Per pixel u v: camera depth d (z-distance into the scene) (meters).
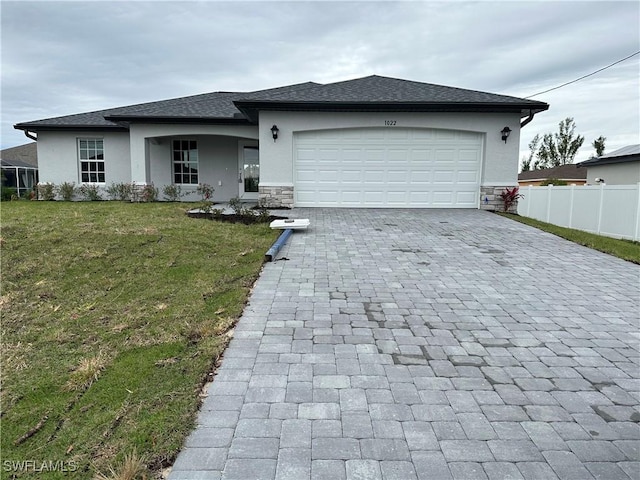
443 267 5.91
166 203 12.67
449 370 3.02
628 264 6.24
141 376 2.92
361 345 3.41
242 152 15.10
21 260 5.55
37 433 2.37
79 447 2.22
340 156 11.70
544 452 2.16
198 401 2.59
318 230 8.47
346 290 4.84
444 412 2.51
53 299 4.52
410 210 11.36
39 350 3.42
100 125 14.47
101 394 2.72
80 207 10.83
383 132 11.59
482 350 3.36
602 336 3.67
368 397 2.65
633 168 18.33
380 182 11.77
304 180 11.77
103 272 5.35
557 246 7.35
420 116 11.37
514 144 11.38
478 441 2.24
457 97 11.48
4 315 4.12
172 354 3.24
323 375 2.92
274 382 2.82
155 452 2.13
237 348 3.33
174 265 5.68
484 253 6.78
